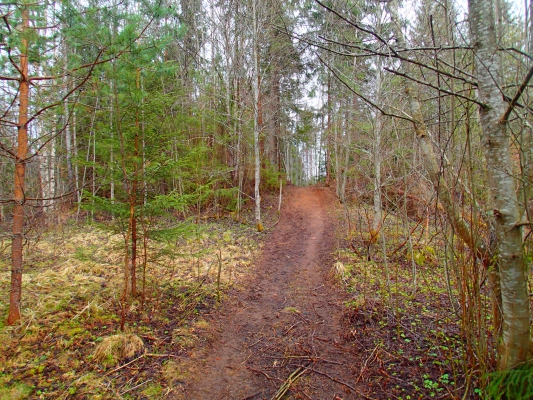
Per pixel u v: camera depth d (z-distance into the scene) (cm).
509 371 230
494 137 213
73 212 1315
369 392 331
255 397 338
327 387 348
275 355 420
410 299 552
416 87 321
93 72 440
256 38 1212
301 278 735
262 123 1338
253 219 1440
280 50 1295
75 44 425
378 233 845
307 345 438
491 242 257
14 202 439
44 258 787
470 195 260
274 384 360
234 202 1467
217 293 609
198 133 1267
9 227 901
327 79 1584
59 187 1223
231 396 340
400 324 460
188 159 557
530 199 241
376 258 798
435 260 726
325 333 470
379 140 727
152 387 339
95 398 316
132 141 495
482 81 213
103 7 416
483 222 278
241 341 460
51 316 464
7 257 779
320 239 1111
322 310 554
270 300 612
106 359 375
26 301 512
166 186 1130
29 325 435
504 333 235
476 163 292
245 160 1575
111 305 518
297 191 2250
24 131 433
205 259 827
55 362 367
